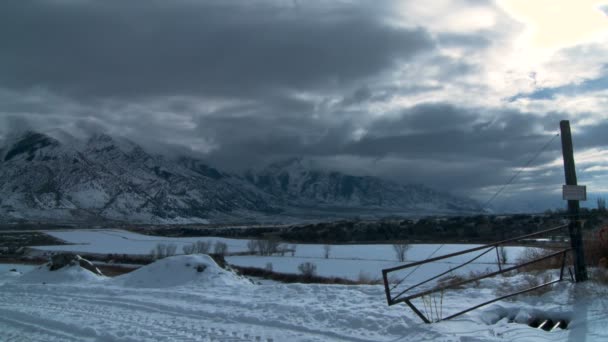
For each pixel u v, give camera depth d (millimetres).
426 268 38344
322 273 43562
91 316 11125
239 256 67562
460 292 10945
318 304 10836
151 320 10422
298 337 8492
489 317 8789
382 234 91312
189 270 18688
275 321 9586
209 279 17859
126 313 11383
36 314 11422
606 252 10945
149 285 18125
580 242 9492
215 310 10977
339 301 11180
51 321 10562
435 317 8906
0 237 125625
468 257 43875
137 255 73750
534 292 9609
